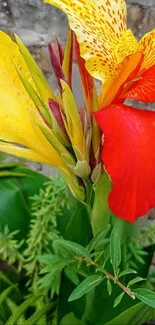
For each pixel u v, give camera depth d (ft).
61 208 1.85
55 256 1.55
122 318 1.62
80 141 1.39
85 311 1.71
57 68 1.40
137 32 2.50
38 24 2.53
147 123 1.32
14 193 1.83
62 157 1.42
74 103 1.36
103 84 1.35
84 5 1.31
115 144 1.27
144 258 1.80
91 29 1.31
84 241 1.73
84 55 1.31
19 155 1.48
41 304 1.77
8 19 2.55
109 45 1.34
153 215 2.37
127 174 1.27
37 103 1.42
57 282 1.72
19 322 1.74
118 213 1.29
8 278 1.90
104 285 1.69
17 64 1.50
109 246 1.47
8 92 1.50
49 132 1.39
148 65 1.37
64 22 2.51
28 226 1.81
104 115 1.29
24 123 1.49
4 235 1.71
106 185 1.45
